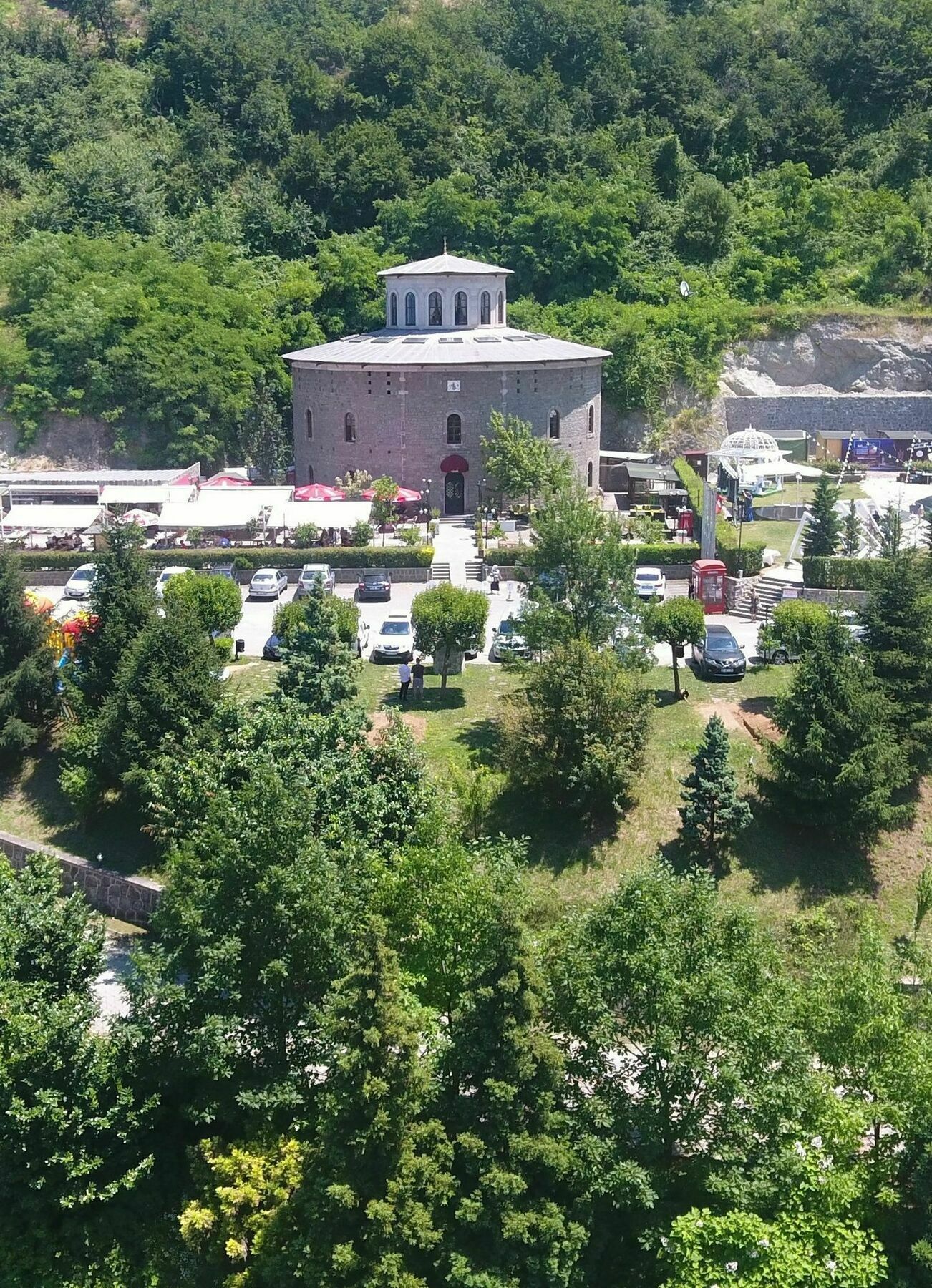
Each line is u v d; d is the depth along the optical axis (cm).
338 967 3112
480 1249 2642
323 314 10969
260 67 13975
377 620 6259
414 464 8262
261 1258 2756
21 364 9662
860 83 13862
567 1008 2925
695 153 13312
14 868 4575
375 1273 2580
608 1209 2820
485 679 5412
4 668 5006
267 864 3189
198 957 3150
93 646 4788
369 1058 2667
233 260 11550
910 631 4531
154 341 9694
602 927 2992
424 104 13362
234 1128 3116
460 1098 2752
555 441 8525
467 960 3108
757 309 10862
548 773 4275
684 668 5481
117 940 4184
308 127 13725
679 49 14138
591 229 11219
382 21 15062
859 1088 2941
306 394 8694
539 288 11450
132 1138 3020
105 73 14175
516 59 14875
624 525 7331
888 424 10369
